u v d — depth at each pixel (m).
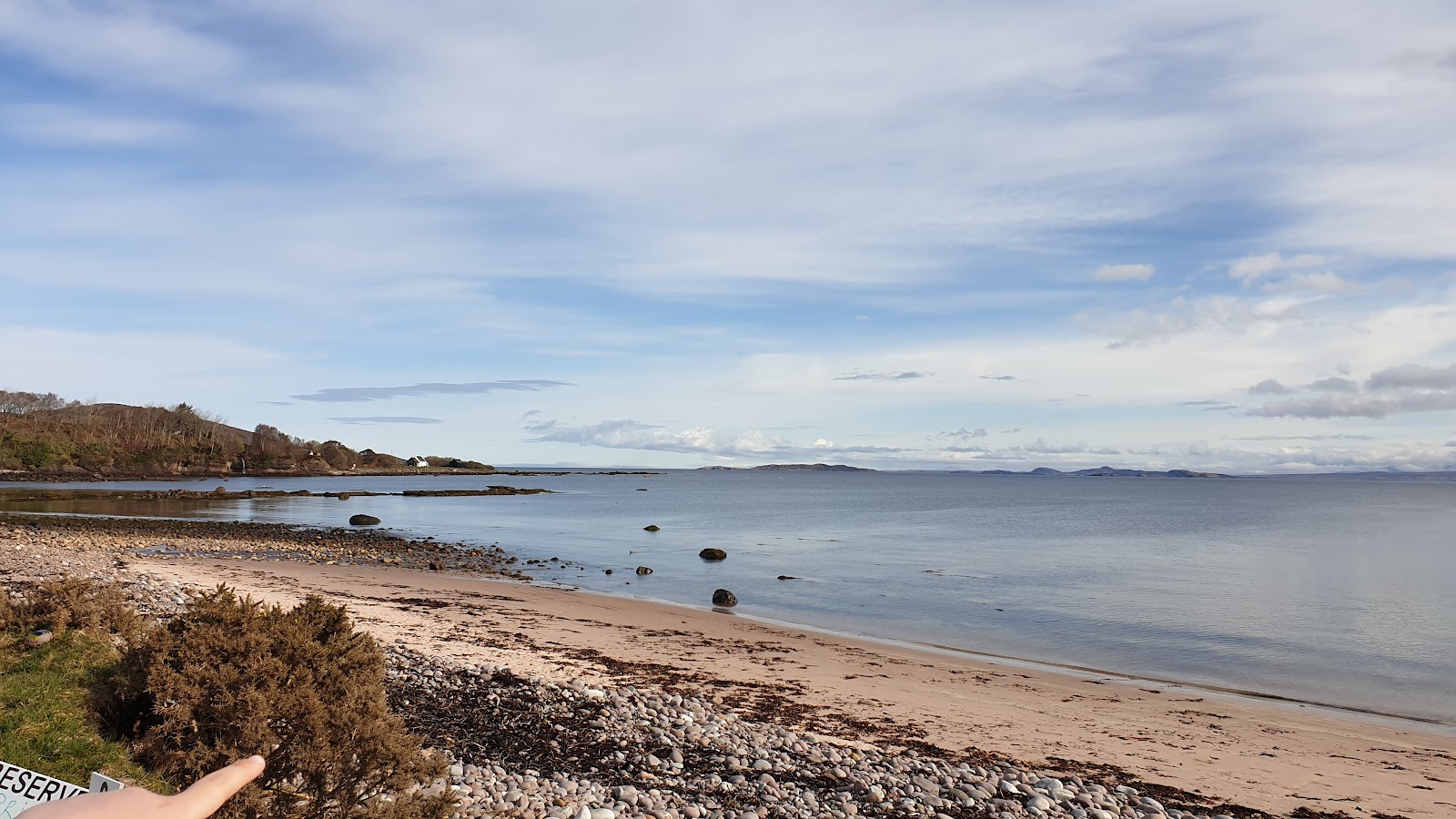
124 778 7.71
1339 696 20.28
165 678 8.04
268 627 8.84
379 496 120.81
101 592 13.97
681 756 12.48
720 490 182.38
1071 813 11.76
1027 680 20.52
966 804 11.68
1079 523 84.88
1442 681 21.88
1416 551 57.03
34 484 116.38
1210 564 47.88
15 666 10.23
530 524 73.69
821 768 12.67
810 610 31.11
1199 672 22.59
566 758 12.10
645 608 29.58
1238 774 14.12
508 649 20.44
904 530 72.25
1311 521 96.62
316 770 7.55
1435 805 12.95
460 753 11.88
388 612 24.66
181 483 138.75
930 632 27.42
